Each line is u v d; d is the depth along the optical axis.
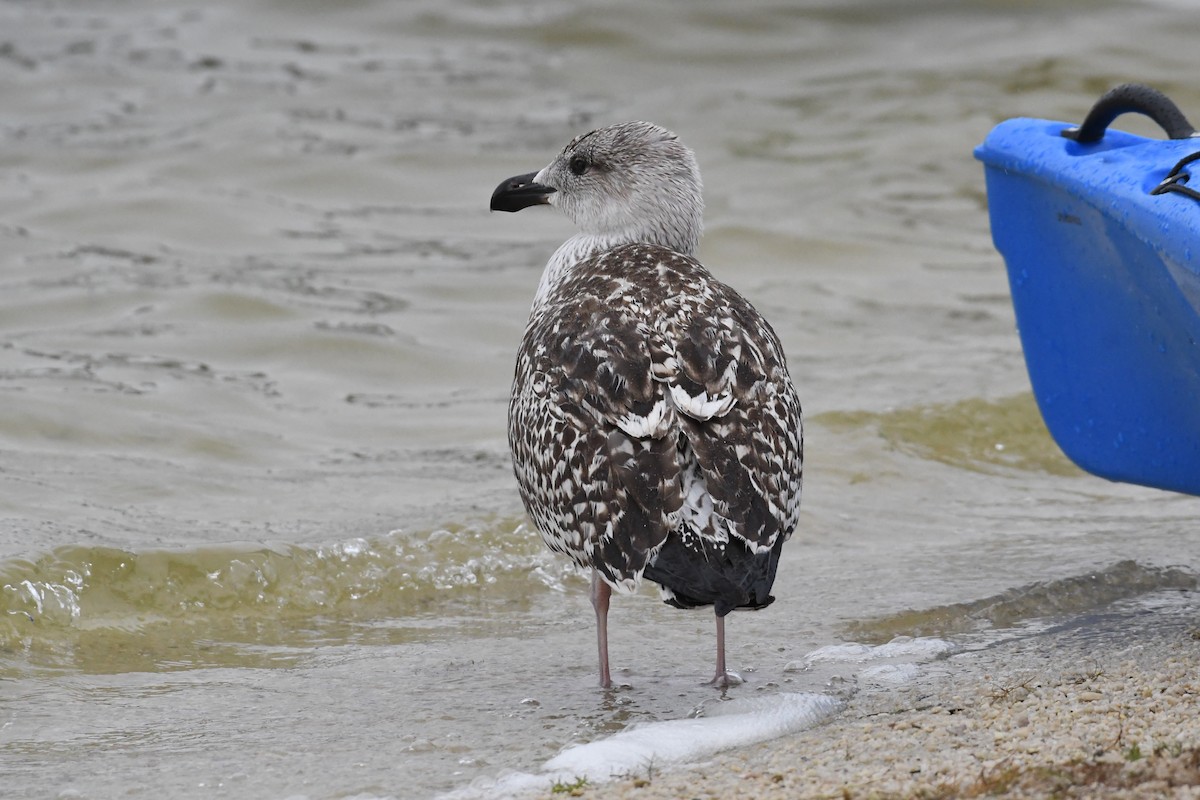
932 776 6.91
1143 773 6.60
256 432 14.78
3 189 23.16
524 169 25.38
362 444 14.66
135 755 8.11
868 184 24.50
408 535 11.94
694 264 9.30
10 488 12.56
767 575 7.66
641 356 8.14
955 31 31.89
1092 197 9.20
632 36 31.45
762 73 30.27
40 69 29.94
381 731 8.44
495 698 9.02
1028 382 16.19
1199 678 8.12
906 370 16.91
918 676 8.96
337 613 11.04
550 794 7.15
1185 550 11.57
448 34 32.16
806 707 8.41
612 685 9.21
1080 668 8.66
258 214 22.89
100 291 18.84
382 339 17.62
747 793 6.91
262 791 7.55
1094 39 30.78
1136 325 9.37
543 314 9.15
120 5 34.38
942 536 12.42
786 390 8.41
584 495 7.86
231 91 28.88
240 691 9.29
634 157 10.89
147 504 12.58
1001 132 10.27
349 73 30.11
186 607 10.92
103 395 15.21
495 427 15.29
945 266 21.30
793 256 21.55
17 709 8.95
